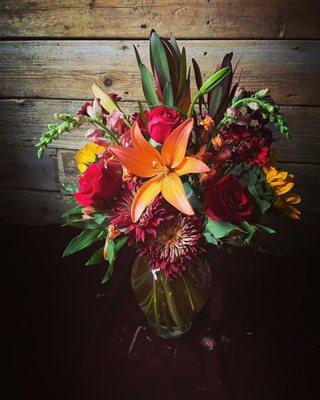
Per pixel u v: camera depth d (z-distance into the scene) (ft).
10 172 3.63
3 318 2.70
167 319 2.32
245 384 2.29
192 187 1.91
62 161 3.46
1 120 3.36
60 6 2.81
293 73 2.78
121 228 1.86
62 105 3.19
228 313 2.69
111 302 2.79
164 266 1.88
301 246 3.45
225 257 3.15
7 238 3.41
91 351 2.48
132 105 3.08
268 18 2.63
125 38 2.84
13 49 3.02
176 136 1.72
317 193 3.21
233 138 1.84
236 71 2.83
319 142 3.00
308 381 2.30
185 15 2.70
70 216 2.12
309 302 2.79
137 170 1.78
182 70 1.95
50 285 2.95
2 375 2.36
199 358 2.42
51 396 2.26
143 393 2.26
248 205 1.79
